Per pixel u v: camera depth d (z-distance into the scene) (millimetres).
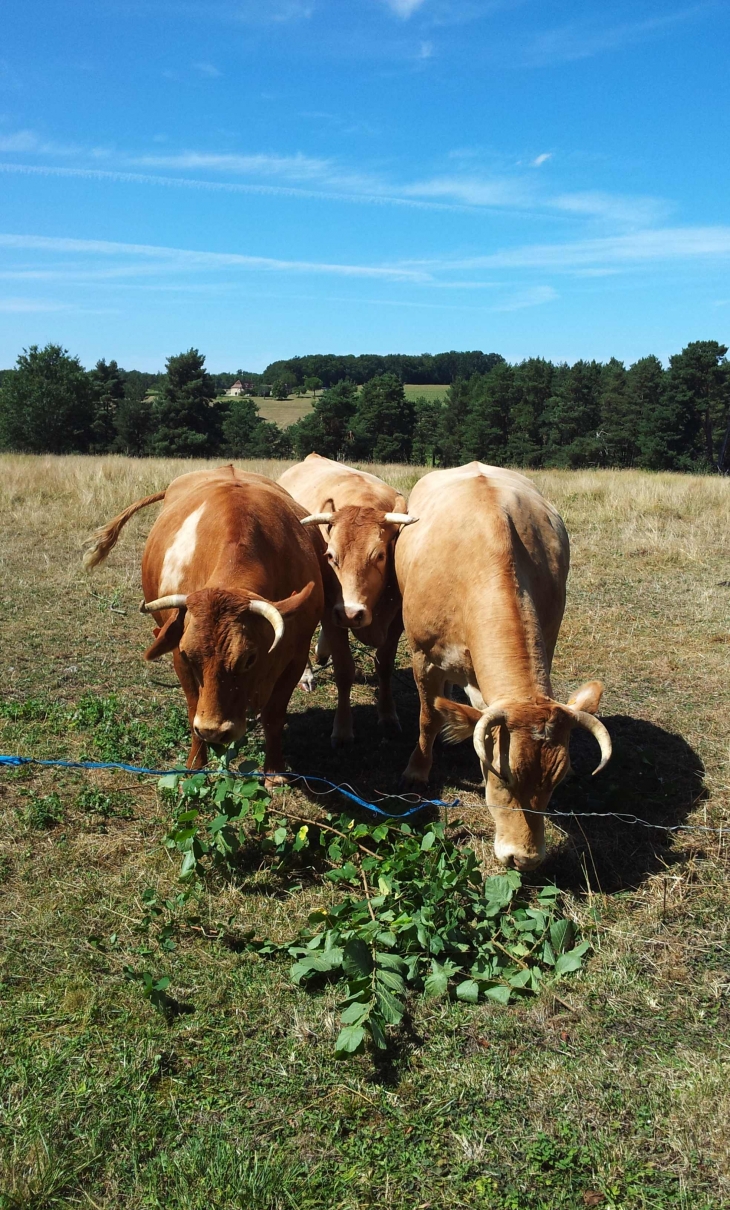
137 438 62781
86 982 3369
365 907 3818
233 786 4285
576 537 11938
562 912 3986
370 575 5824
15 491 14609
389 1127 2799
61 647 7422
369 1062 3074
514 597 4316
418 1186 2602
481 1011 3350
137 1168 2623
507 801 3924
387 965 3406
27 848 4266
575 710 3773
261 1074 2996
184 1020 3230
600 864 4383
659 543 11242
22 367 60344
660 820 4766
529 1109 2885
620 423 59750
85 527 12219
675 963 3645
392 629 6445
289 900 4004
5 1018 3174
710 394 55531
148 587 5641
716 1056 3125
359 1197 2561
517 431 64125
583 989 3477
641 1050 3160
